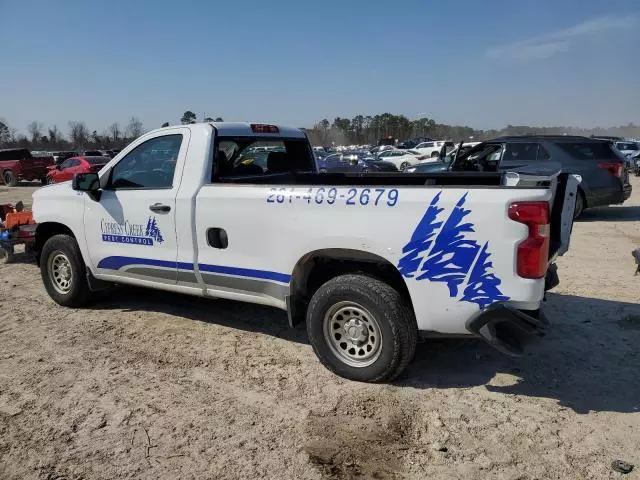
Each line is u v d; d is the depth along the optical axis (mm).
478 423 3572
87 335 5191
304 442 3389
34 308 6055
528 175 3803
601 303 5887
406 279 3795
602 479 2994
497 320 3533
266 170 5711
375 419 3635
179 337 5125
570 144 11234
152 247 5082
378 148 50656
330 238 4020
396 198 3795
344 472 3104
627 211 13266
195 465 3172
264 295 4508
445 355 4629
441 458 3215
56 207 5848
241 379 4242
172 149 5020
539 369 4336
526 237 3469
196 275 4832
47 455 3279
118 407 3824
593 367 4355
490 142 11820
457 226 3602
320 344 4238
